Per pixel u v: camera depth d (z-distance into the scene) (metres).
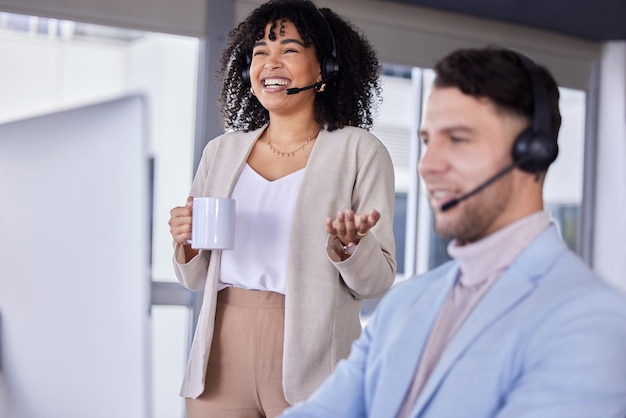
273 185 1.79
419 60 4.04
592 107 4.60
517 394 0.84
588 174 4.62
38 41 5.50
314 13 1.87
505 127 0.90
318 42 1.85
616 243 4.53
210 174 1.85
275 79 1.83
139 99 0.72
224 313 1.75
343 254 1.69
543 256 0.90
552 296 0.87
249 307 1.72
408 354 0.97
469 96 0.91
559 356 0.83
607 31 4.36
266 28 1.87
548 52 4.44
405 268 4.48
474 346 0.88
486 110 0.90
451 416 0.86
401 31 3.98
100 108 0.74
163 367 3.85
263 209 1.77
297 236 1.72
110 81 5.61
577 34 4.43
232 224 1.68
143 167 0.72
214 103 3.42
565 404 0.81
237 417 1.71
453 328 0.95
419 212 4.41
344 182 1.79
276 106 1.83
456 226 0.92
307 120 1.86
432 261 4.42
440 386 0.88
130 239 0.73
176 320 3.85
